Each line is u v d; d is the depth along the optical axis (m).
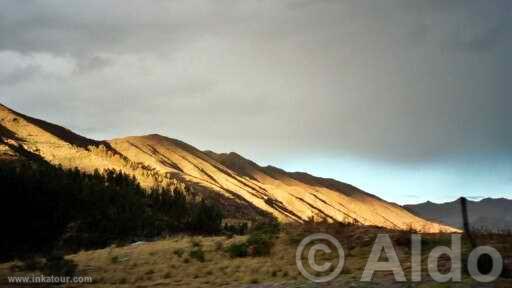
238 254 23.94
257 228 27.81
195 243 27.61
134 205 113.25
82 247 72.25
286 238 24.42
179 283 20.66
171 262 24.61
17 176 89.31
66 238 75.50
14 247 64.75
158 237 82.94
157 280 21.84
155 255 26.45
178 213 130.38
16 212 74.69
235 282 19.70
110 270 24.38
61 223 79.56
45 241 71.75
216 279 20.69
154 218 108.44
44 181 97.19
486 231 20.48
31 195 82.81
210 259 24.22
